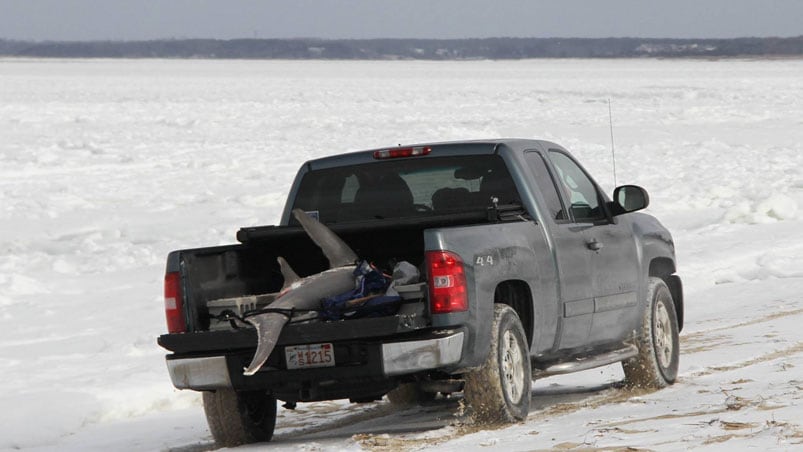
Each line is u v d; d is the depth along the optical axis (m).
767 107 156.25
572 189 23.25
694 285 41.84
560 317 21.39
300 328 18.59
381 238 21.38
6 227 62.38
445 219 20.06
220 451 20.06
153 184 80.88
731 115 141.75
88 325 36.66
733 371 24.98
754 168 84.19
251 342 19.11
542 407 22.50
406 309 19.19
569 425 18.91
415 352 18.52
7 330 36.41
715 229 54.44
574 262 21.89
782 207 58.22
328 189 22.50
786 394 19.89
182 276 19.77
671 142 107.06
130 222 63.59
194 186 79.56
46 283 45.50
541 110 160.50
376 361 18.64
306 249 21.69
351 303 19.22
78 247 55.59
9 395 26.08
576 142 105.81
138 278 46.78
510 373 19.88
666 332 24.77
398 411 24.61
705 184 74.81
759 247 48.19
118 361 30.42
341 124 134.38
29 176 86.31
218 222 62.94
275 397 19.91
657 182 77.19
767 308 35.84
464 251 19.00
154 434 23.05
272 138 117.75
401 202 22.00
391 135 119.44
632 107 164.00
